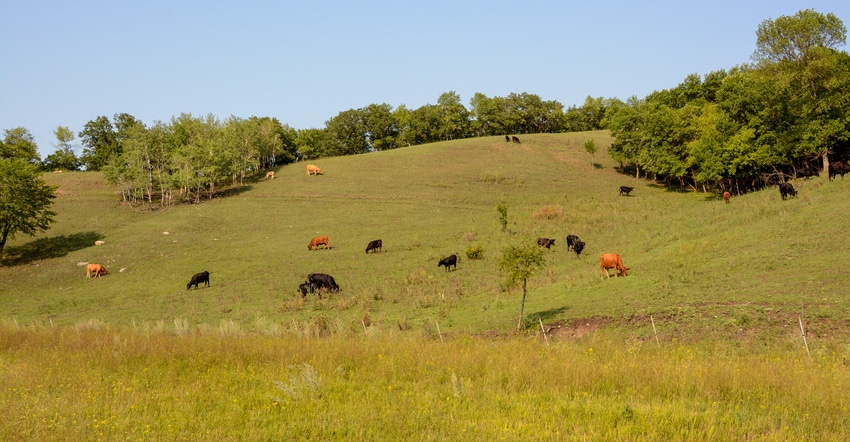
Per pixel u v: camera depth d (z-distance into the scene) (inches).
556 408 421.7
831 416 392.5
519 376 516.1
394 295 1423.5
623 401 442.9
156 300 1567.4
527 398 456.4
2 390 519.2
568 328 887.1
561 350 636.7
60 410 450.3
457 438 367.9
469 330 954.7
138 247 2169.0
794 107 2364.7
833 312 729.6
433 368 574.6
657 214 2213.3
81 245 2276.1
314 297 1457.9
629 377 500.4
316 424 408.2
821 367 520.7
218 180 3196.4
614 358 579.2
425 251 1937.7
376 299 1416.1
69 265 2007.9
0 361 650.8
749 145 2410.2
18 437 380.8
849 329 679.7
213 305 1457.9
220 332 950.4
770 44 2347.4
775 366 509.0
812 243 1062.4
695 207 2113.7
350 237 2207.2
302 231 2338.8
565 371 519.5
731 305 827.4
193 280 1669.5
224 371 587.2
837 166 1721.2
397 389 510.3
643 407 419.8
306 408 449.4
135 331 965.2
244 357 650.8
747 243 1199.6
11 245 2305.6
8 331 877.8
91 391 513.3
